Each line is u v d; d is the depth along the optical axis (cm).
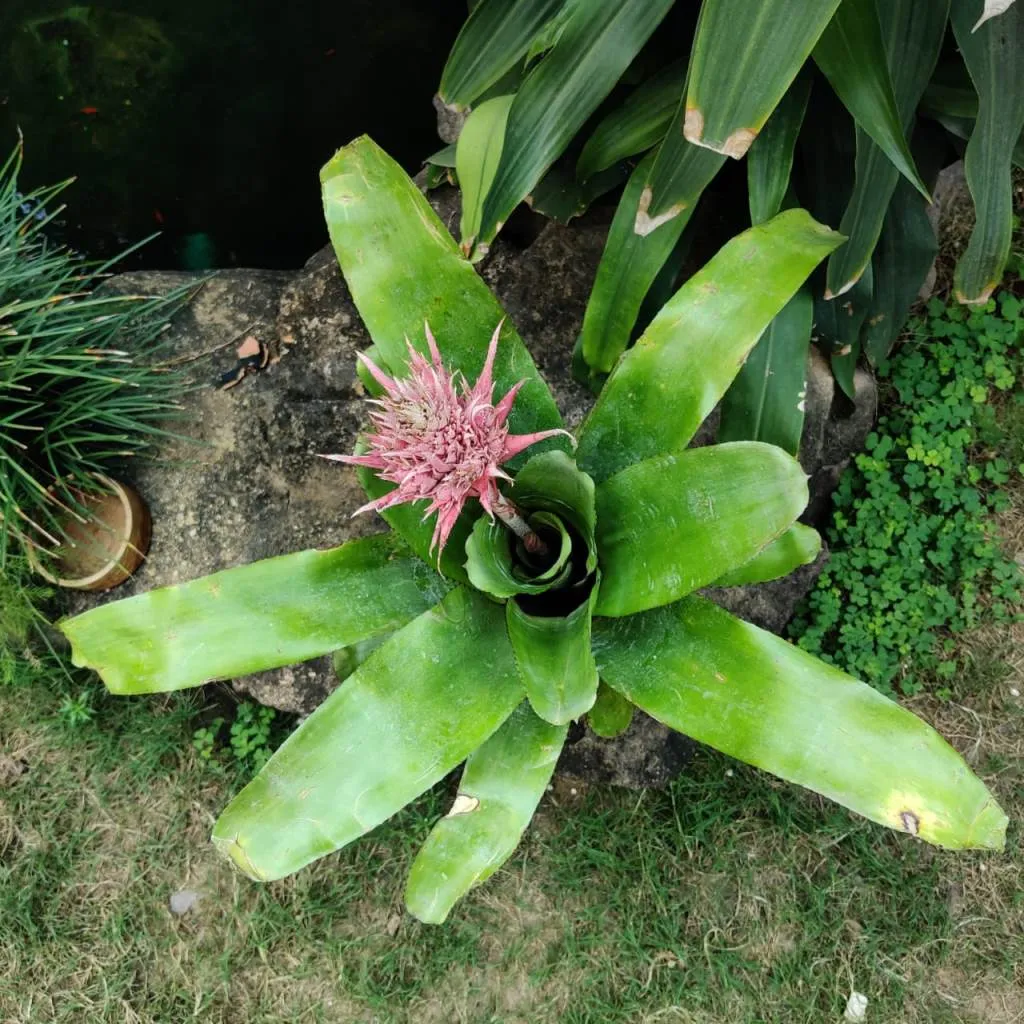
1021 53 89
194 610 88
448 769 85
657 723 127
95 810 137
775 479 80
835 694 83
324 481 129
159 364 133
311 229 153
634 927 128
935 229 140
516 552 88
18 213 148
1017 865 128
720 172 123
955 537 134
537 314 127
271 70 149
